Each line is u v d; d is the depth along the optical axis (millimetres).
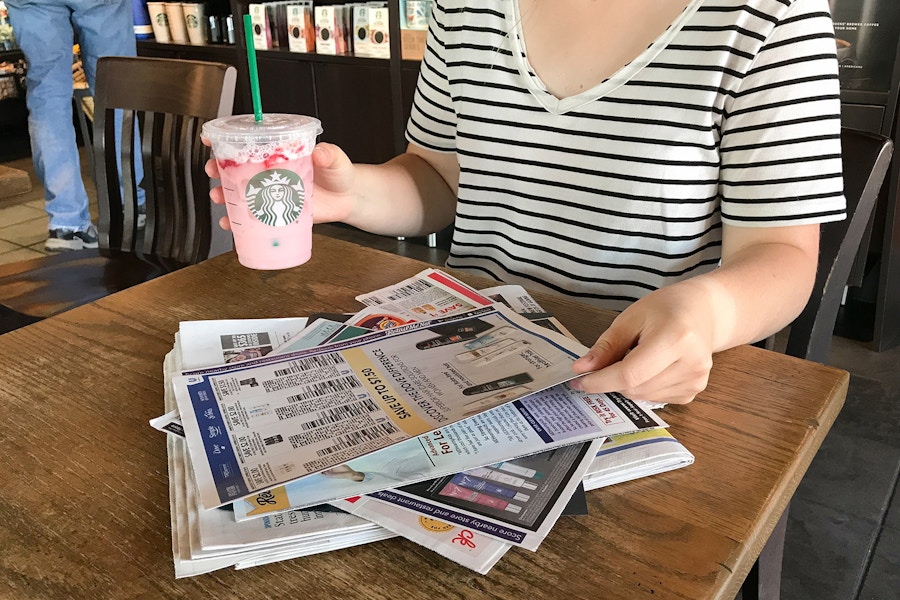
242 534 532
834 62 868
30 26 2809
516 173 1081
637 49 968
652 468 614
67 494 607
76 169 3125
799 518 1632
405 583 510
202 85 1540
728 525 555
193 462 587
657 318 669
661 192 974
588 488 598
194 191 1604
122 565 533
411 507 560
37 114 2982
